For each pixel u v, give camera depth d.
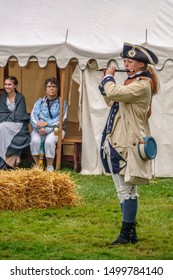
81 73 13.86
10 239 8.67
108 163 8.36
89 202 10.93
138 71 8.33
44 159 14.91
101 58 13.73
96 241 8.56
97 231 9.11
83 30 14.31
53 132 13.82
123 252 8.11
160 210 10.37
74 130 15.42
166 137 13.73
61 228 9.28
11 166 14.06
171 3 14.65
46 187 10.41
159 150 13.70
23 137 14.16
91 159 13.87
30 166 14.55
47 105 13.99
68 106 14.98
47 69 16.02
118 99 8.16
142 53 8.29
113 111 8.32
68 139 14.10
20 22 14.74
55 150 13.95
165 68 13.70
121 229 8.55
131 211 8.42
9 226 9.34
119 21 14.40
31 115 13.98
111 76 8.30
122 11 14.56
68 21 14.55
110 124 8.30
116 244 8.43
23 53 14.02
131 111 8.22
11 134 14.09
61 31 14.34
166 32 14.13
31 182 10.38
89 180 12.94
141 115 8.25
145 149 8.11
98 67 13.77
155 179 13.33
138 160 8.15
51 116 13.91
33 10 14.94
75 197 10.64
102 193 11.57
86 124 13.92
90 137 13.91
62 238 8.76
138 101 8.23
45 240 8.63
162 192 11.84
